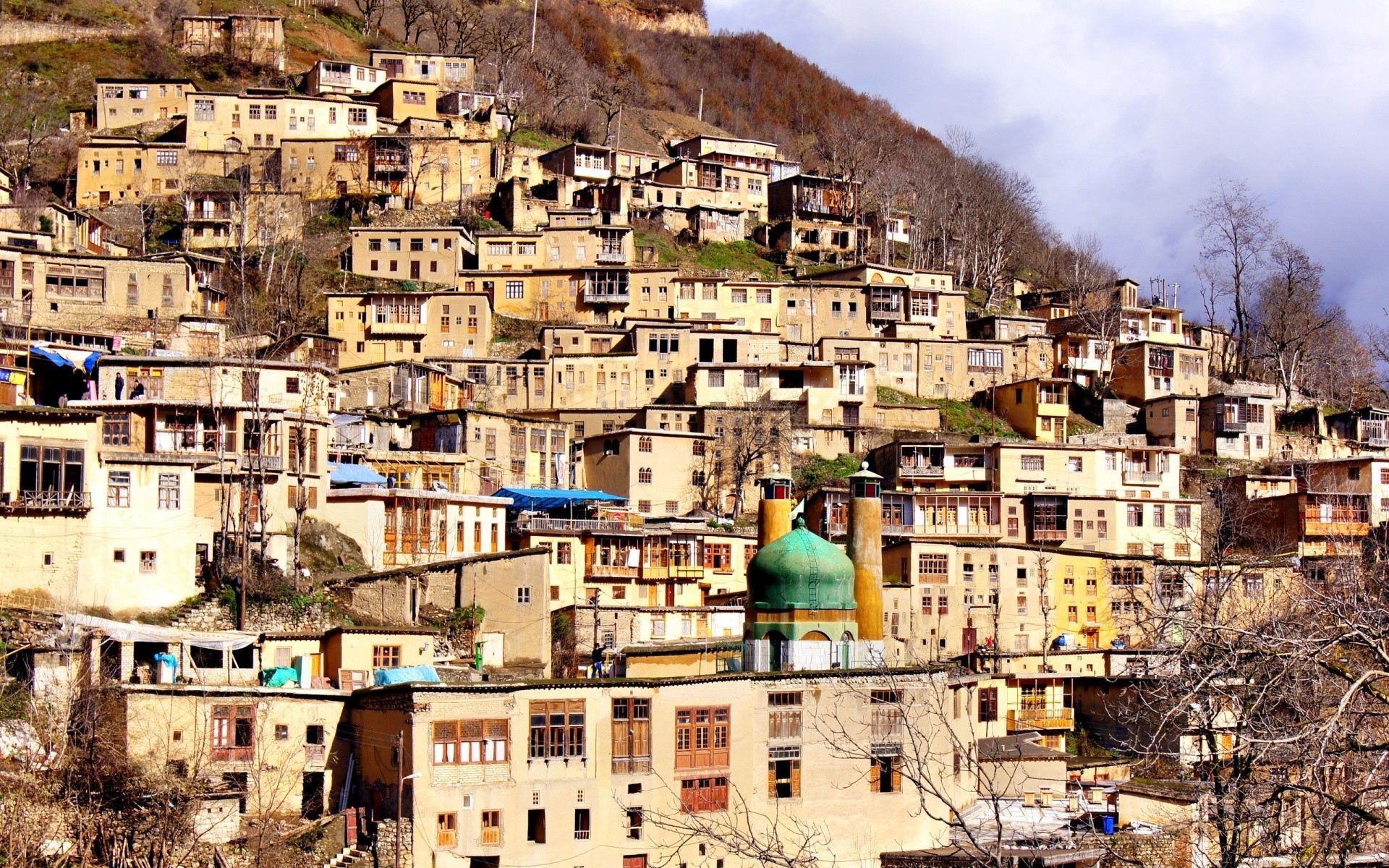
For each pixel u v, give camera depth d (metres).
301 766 64.44
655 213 172.00
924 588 94.19
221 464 80.69
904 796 69.25
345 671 68.38
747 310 147.75
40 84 176.12
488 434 108.56
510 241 148.38
